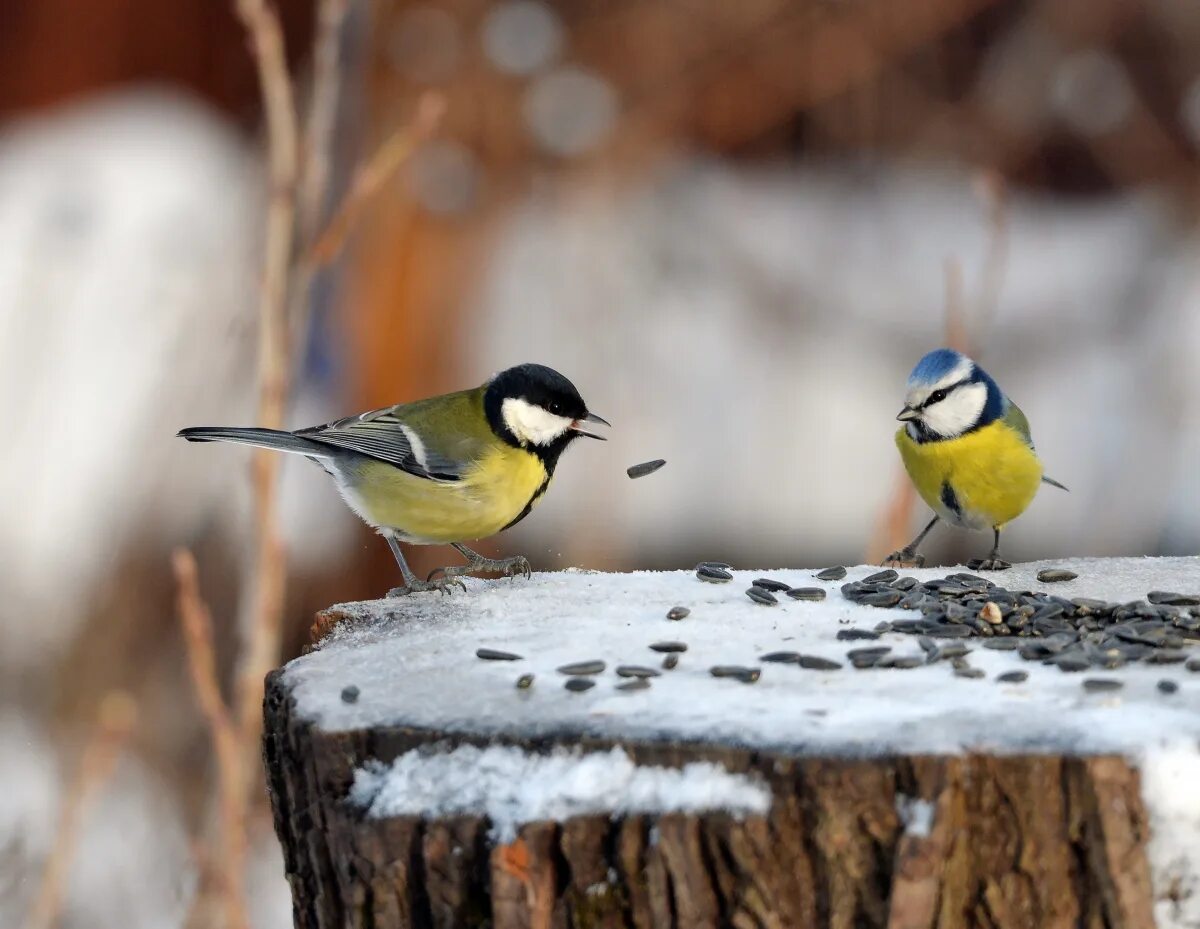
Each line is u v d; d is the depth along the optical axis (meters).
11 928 9.12
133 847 10.04
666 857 4.22
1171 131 19.28
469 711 4.70
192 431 7.28
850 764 4.18
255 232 14.41
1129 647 5.43
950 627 5.81
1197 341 16.94
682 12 18.14
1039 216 19.62
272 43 7.38
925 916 4.13
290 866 5.14
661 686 4.96
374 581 14.10
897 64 19.19
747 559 15.46
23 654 12.07
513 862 4.27
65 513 12.52
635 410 16.14
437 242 16.44
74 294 14.38
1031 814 4.20
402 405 8.02
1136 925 4.17
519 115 17.50
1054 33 19.25
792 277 17.89
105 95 18.11
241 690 6.84
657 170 18.48
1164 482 15.51
